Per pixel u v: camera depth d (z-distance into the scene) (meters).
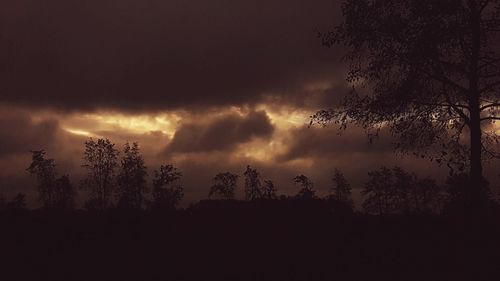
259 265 16.97
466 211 19.53
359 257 17.48
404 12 19.42
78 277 15.82
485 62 18.77
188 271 16.47
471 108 18.84
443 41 18.45
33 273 16.20
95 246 19.22
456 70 18.73
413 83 19.06
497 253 16.70
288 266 16.77
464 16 18.56
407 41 19.03
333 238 19.86
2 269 16.52
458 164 19.48
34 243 19.45
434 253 17.31
